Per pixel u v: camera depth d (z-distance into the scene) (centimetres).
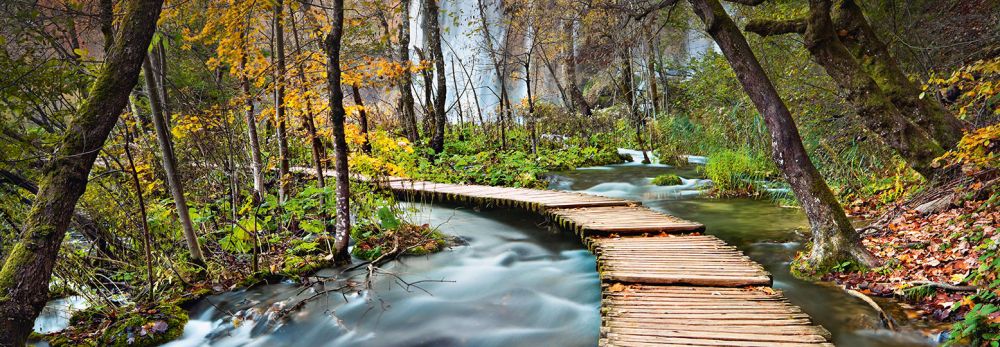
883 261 530
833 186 936
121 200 593
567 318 527
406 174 1012
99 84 301
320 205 789
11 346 264
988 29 869
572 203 930
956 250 507
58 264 525
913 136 660
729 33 554
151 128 751
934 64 898
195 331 505
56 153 301
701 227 715
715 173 1157
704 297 464
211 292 580
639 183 1345
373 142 856
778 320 405
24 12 411
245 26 656
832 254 548
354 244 763
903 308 451
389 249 736
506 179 1352
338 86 631
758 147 1293
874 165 902
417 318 533
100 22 419
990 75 569
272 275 623
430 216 1005
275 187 923
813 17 645
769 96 553
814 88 1059
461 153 1711
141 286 582
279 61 721
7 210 478
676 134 1838
